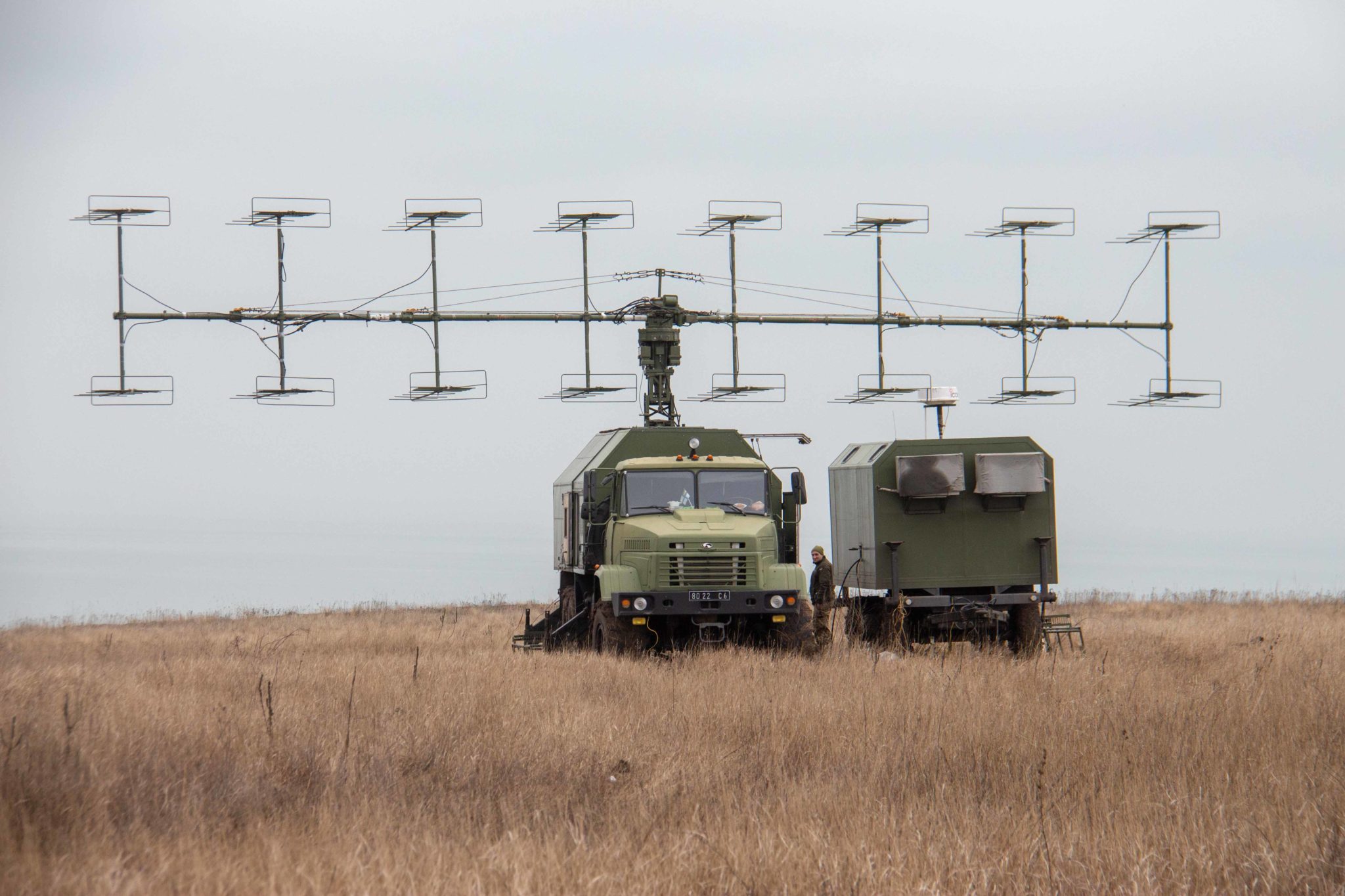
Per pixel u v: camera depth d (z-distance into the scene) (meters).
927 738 28.81
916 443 61.44
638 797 23.58
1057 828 21.67
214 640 66.00
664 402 87.00
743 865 18.84
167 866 18.34
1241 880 18.70
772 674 43.88
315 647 61.62
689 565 55.84
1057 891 18.41
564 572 71.19
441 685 39.56
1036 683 39.69
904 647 59.06
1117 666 45.78
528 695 37.22
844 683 40.38
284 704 34.41
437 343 86.25
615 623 55.75
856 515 64.31
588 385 87.31
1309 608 93.38
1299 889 18.66
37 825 20.47
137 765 25.05
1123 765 25.66
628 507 58.66
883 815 21.53
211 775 24.58
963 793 23.95
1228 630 65.69
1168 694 35.66
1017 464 60.25
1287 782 23.91
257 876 18.09
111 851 19.45
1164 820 21.28
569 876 18.31
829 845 19.75
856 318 89.75
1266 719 30.47
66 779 22.95
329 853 19.14
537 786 24.72
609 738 29.59
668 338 86.94
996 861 19.42
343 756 25.84
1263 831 20.77
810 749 28.53
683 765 26.59
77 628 90.50
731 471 59.66
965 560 61.25
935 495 60.19
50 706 32.12
